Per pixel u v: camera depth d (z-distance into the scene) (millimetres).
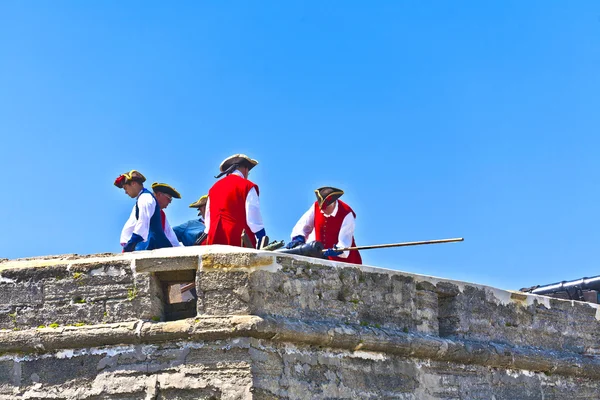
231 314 12508
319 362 13078
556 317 16781
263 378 12375
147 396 12414
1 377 12820
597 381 17250
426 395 14297
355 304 13695
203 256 12688
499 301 15867
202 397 12305
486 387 15266
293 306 12969
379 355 13812
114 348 12648
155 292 12812
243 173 15906
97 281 12875
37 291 12977
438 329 14844
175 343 12531
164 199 16719
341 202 16328
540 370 16266
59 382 12688
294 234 16328
